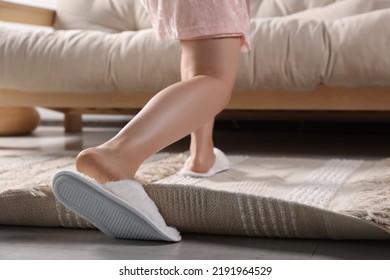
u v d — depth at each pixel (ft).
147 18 9.07
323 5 8.29
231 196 3.38
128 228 3.32
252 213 3.35
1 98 7.50
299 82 6.11
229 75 3.60
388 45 5.76
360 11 7.72
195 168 4.76
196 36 3.56
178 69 6.43
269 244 3.31
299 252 3.13
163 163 5.46
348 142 7.91
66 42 6.89
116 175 3.15
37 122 9.28
